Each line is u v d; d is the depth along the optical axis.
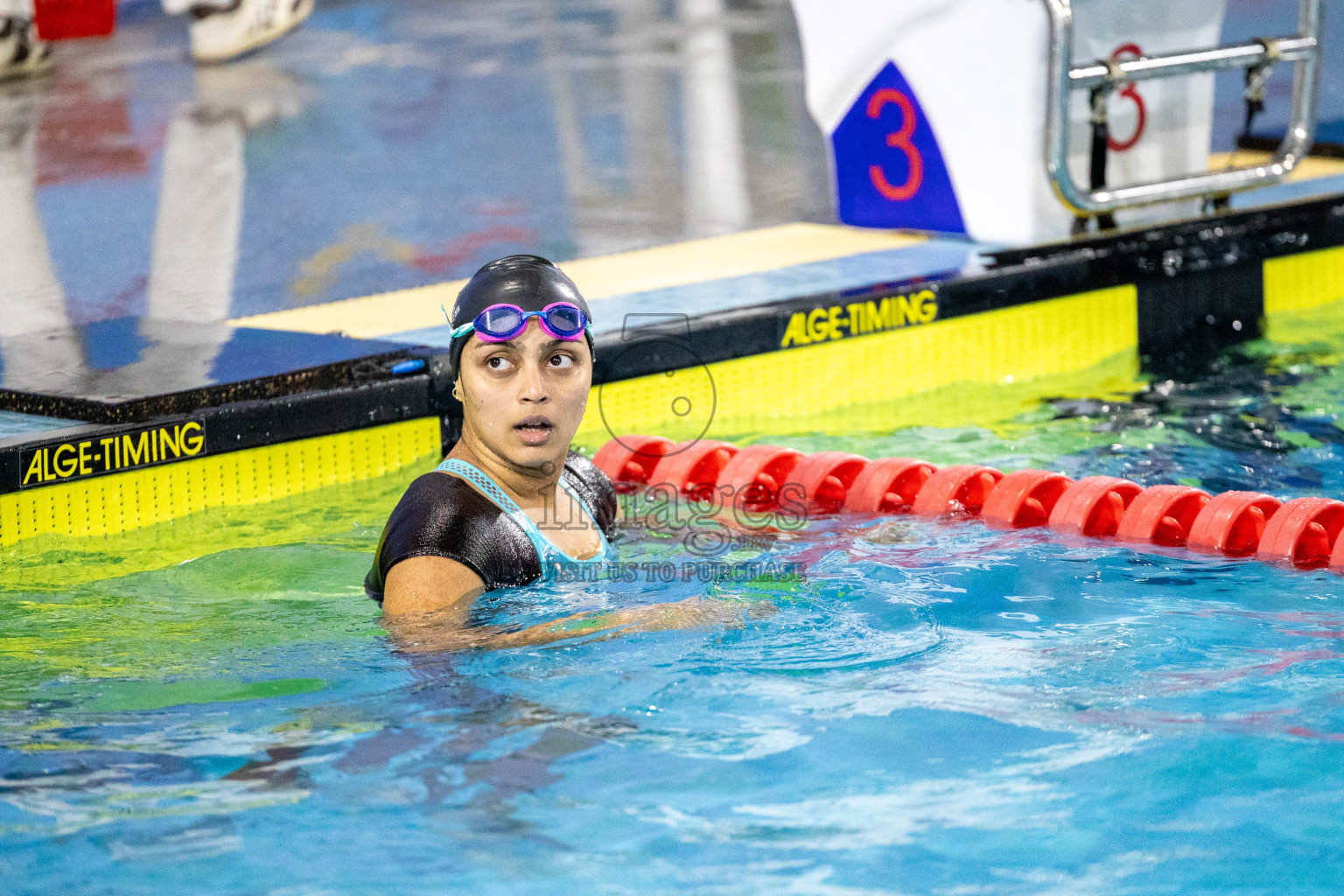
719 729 9.94
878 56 25.45
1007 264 22.84
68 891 8.05
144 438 15.61
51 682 10.98
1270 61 23.73
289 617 12.38
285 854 8.41
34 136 43.28
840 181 27.14
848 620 11.94
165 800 9.07
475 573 11.38
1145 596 12.56
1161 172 24.77
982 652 11.29
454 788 9.16
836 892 7.95
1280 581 12.89
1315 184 28.05
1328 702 10.27
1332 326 24.27
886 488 15.27
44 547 14.74
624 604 12.02
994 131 24.16
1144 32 23.86
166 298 25.23
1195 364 22.20
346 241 30.02
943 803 8.93
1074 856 8.33
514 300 11.27
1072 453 17.47
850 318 21.03
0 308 25.11
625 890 7.99
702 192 33.88
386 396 17.62
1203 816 8.74
